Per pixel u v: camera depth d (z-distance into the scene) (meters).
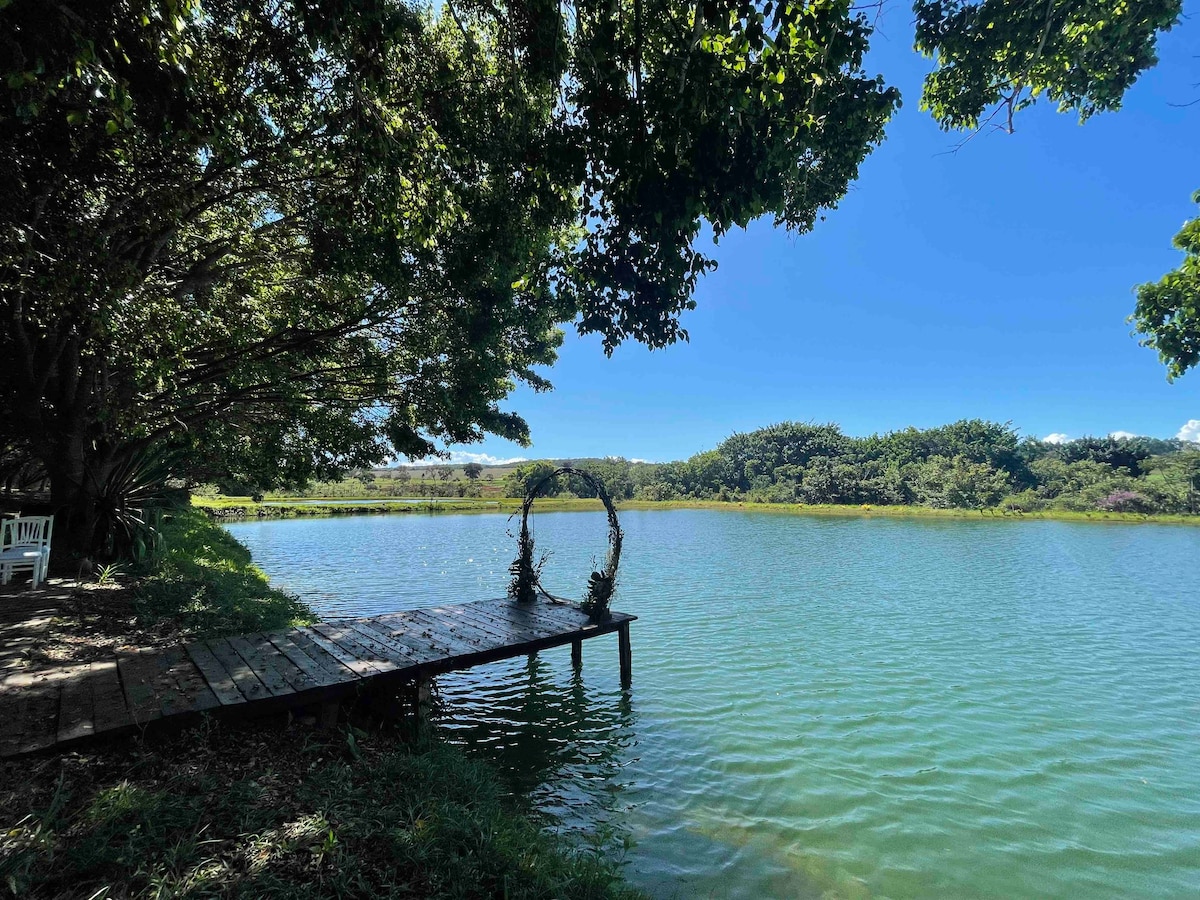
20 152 5.48
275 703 5.24
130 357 7.82
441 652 6.98
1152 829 5.47
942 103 7.96
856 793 6.02
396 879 3.30
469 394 12.02
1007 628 13.01
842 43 4.71
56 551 10.34
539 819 5.38
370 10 4.82
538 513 58.53
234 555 17.97
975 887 4.63
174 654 6.42
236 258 10.77
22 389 9.48
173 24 4.55
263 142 6.61
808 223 7.21
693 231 5.36
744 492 76.69
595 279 5.78
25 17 3.87
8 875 2.81
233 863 3.21
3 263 5.49
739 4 4.21
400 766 4.75
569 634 8.22
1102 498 51.34
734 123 5.05
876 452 73.75
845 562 23.91
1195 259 9.18
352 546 29.52
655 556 25.94
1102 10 6.65
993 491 55.72
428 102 7.13
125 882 2.93
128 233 8.02
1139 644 11.81
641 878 4.59
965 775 6.43
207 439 13.51
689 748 7.02
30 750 4.04
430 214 6.93
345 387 13.02
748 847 5.07
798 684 9.32
